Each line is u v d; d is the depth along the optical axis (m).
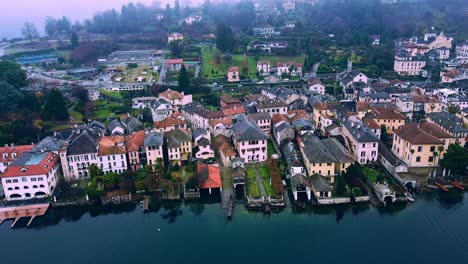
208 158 148.75
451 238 103.44
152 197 125.38
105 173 138.00
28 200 125.94
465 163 125.44
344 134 161.00
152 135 146.38
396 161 132.88
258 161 147.50
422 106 193.38
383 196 117.81
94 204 124.38
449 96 193.12
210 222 113.69
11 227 114.56
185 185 127.12
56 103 189.38
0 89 182.88
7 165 141.75
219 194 126.62
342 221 112.06
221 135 164.50
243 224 112.06
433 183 126.62
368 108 181.12
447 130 152.75
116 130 168.00
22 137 164.12
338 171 132.12
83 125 178.75
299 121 163.62
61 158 137.25
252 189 126.62
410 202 119.62
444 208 116.56
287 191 127.69
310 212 116.88
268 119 174.00
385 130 161.25
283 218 114.31
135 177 133.38
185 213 118.69
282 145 157.75
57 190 131.38
